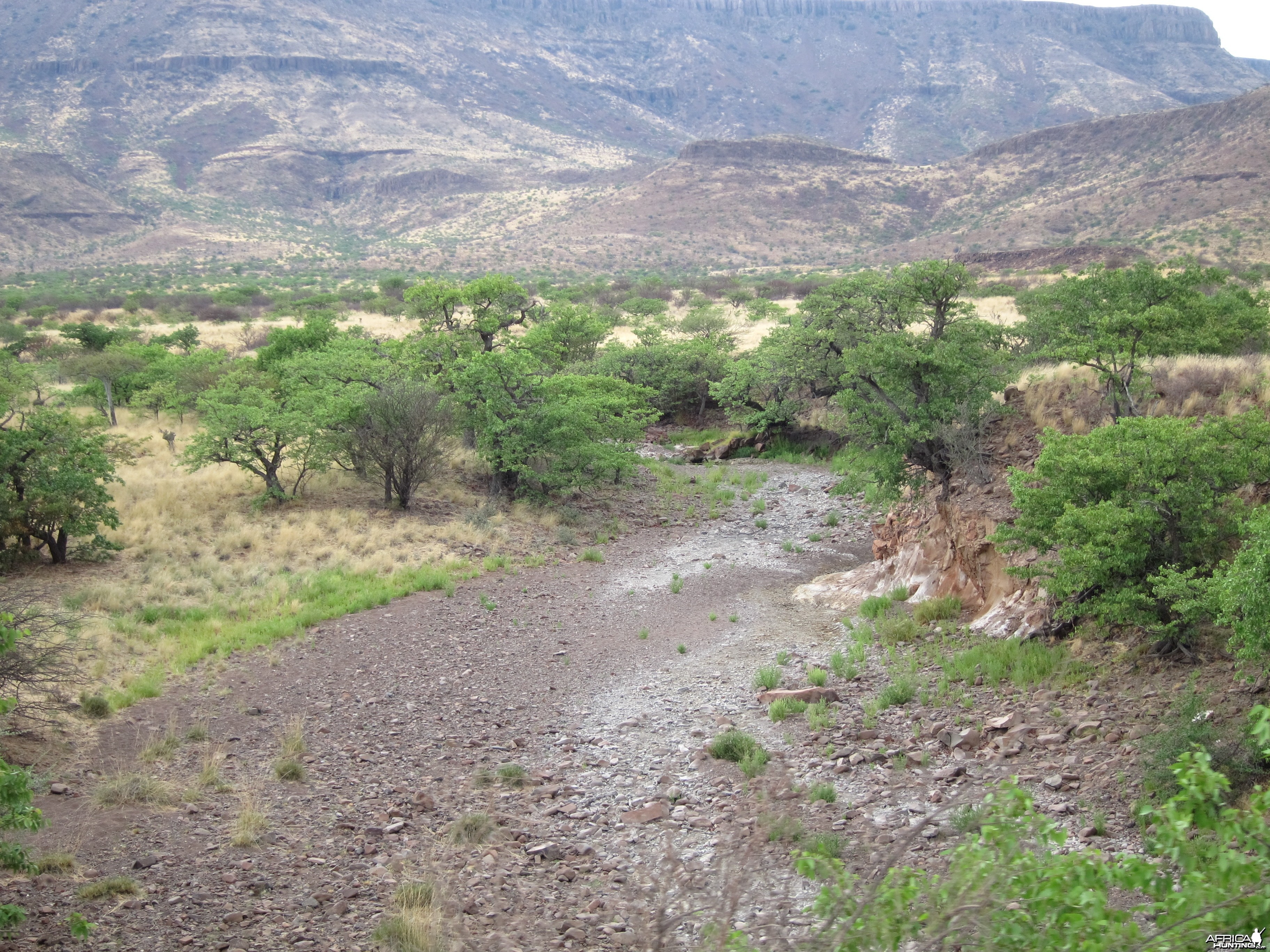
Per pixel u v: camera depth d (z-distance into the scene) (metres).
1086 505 10.91
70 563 17.41
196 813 8.12
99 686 11.59
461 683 12.58
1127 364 16.48
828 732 10.29
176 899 6.48
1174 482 10.34
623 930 6.18
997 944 3.54
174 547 18.69
